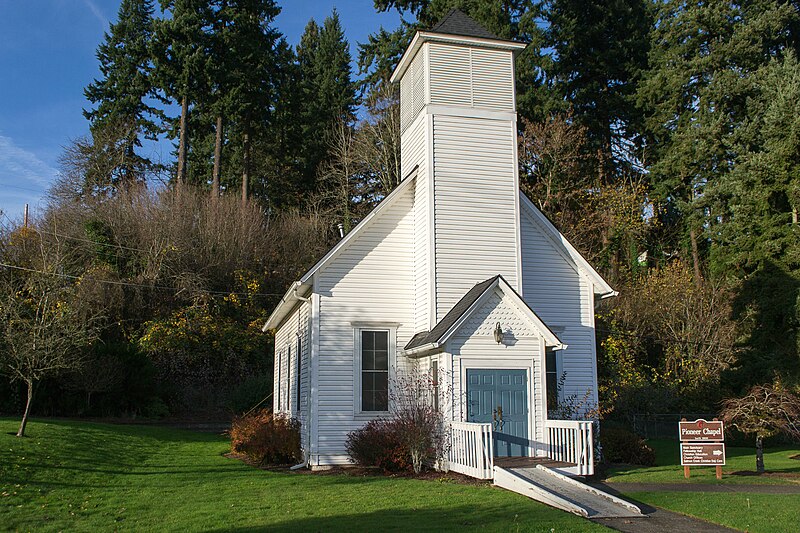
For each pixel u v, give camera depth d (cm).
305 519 1038
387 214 1897
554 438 1579
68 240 3625
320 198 4769
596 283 1995
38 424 2025
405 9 3991
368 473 1570
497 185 1850
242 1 4103
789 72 3431
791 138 3142
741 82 3634
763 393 1842
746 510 1148
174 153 4597
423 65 1902
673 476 1567
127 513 1112
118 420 2817
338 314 1816
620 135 4291
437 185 1809
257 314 3778
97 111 4706
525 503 1157
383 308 1847
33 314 2431
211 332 3481
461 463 1519
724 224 3506
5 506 1139
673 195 4094
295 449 1861
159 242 3681
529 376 1616
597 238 3884
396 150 4222
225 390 3469
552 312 1948
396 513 1077
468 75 1902
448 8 3644
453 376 1577
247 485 1404
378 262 1867
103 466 1612
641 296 3375
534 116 3750
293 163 5047
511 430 1592
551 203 3766
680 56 3925
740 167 3397
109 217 3797
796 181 3105
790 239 3062
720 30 3856
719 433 1548
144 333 3397
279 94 4444
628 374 2895
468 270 1784
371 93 4347
